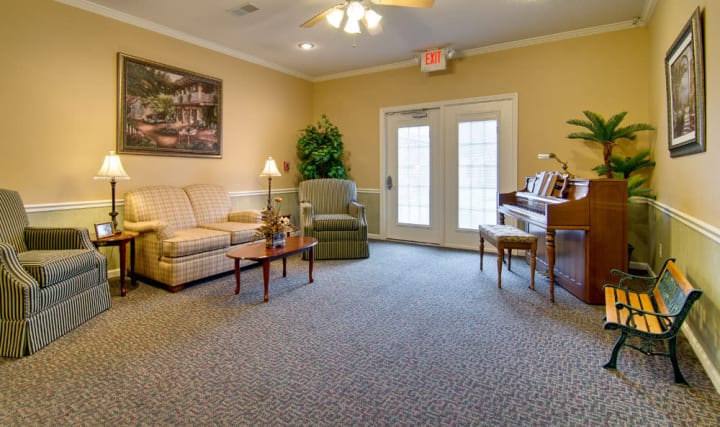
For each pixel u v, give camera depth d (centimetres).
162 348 226
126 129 377
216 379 192
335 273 394
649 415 162
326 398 176
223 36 436
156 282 360
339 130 608
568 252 327
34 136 318
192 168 444
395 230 580
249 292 332
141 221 363
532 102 459
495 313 280
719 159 193
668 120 295
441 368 203
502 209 418
